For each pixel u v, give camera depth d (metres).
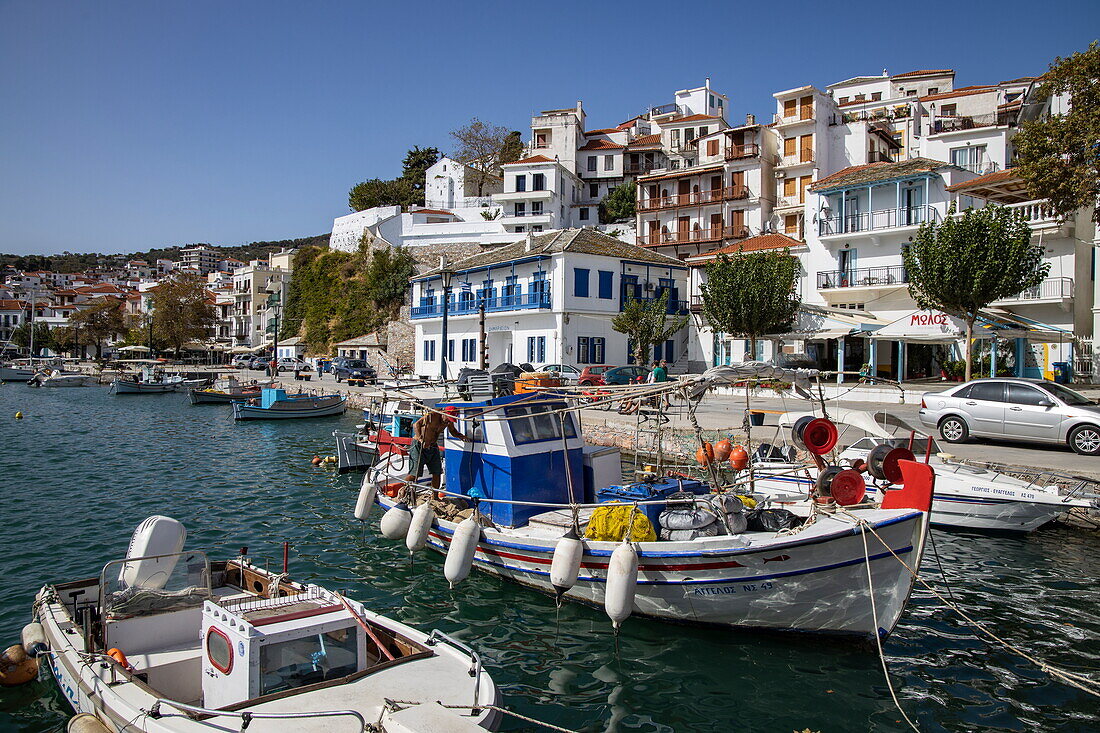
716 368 10.70
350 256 75.69
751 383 12.32
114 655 7.02
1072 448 16.66
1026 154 20.42
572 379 31.17
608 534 9.70
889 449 10.39
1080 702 7.63
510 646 9.14
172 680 7.20
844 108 65.94
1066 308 31.72
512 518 11.30
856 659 8.68
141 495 18.34
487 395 13.38
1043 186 19.94
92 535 14.34
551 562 10.10
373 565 12.66
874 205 39.62
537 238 46.75
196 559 8.13
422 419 13.15
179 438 30.14
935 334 29.75
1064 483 14.13
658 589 9.33
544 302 41.50
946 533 13.94
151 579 7.80
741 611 9.02
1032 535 13.60
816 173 50.94
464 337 49.25
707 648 9.00
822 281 40.81
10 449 25.89
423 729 5.36
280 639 6.16
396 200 85.69
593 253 41.78
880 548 8.39
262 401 39.31
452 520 11.84
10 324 124.25
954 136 45.00
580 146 76.00
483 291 47.88
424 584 11.57
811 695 7.82
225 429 33.62
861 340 38.47
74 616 8.15
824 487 10.13
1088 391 26.36
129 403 48.44
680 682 8.12
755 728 7.17
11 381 74.62
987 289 25.05
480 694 6.20
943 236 26.23
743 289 33.31
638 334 38.94
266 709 5.86
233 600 6.91
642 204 59.41
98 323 98.12
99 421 36.47
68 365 86.88
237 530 15.07
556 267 41.19
